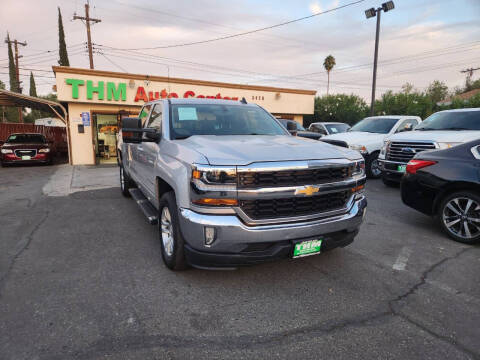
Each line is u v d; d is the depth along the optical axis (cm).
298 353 221
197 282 321
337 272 343
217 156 277
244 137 365
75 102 1477
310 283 320
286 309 275
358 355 219
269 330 246
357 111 3195
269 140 349
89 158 1534
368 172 938
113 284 317
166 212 350
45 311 270
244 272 342
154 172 386
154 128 432
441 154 458
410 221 525
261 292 303
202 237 273
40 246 419
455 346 229
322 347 227
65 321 256
